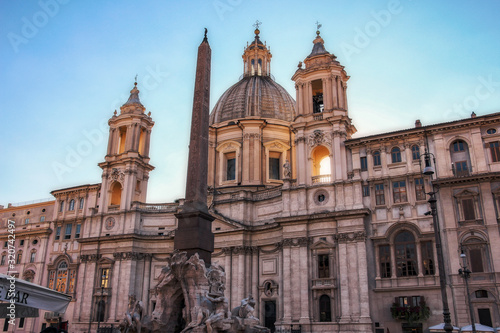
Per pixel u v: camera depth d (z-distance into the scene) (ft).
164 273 99.04
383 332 145.79
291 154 226.38
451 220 145.07
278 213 184.96
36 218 240.94
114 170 220.64
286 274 166.61
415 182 156.25
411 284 146.10
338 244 159.84
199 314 88.02
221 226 192.75
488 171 145.38
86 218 219.41
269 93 239.50
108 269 204.44
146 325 95.50
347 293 153.17
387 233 153.99
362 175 166.40
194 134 108.47
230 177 224.74
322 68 185.16
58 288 215.31
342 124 176.55
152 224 210.18
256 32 276.21
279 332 158.30
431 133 157.69
